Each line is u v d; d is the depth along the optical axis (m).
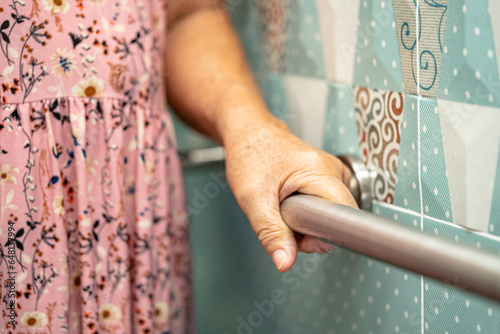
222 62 0.63
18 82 0.49
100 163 0.54
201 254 0.91
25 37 0.48
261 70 0.74
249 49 0.76
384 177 0.48
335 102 0.55
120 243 0.55
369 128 0.49
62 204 0.51
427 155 0.41
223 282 0.88
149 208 0.58
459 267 0.27
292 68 0.65
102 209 0.54
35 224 0.51
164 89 0.62
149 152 0.57
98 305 0.55
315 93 0.59
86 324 0.54
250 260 0.79
